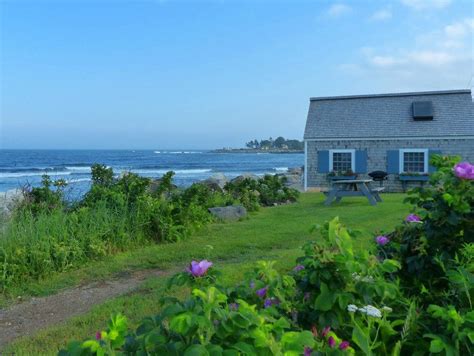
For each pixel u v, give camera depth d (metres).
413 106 25.09
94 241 7.48
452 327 1.98
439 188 2.74
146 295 5.52
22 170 52.41
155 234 8.91
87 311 5.12
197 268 2.20
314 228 2.52
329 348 1.81
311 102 27.80
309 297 2.27
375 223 10.95
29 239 6.74
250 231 9.98
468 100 24.70
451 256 2.61
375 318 2.11
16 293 5.83
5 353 3.96
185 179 35.81
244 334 1.53
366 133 24.78
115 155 120.31
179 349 1.49
